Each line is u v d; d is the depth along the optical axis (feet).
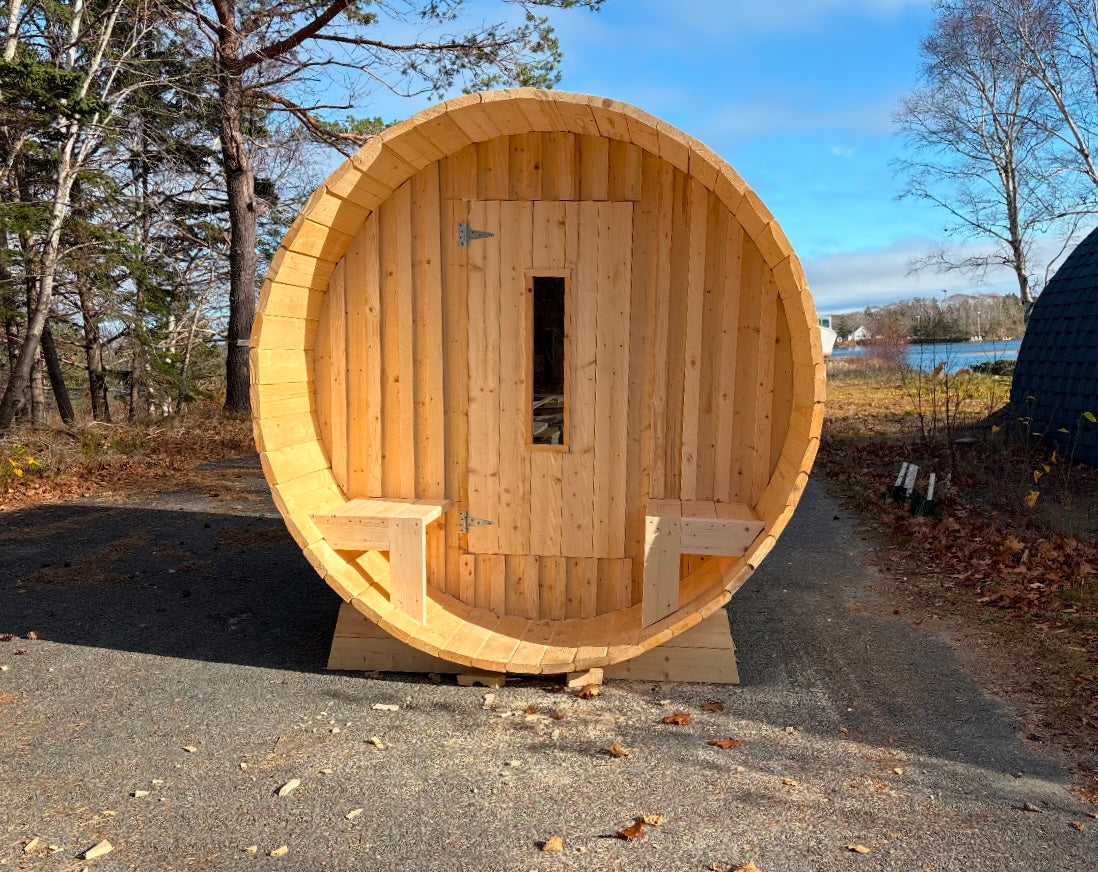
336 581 13.41
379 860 8.54
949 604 17.60
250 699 13.01
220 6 47.29
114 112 45.70
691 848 8.73
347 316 15.29
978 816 9.45
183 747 11.26
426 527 15.70
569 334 14.83
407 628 13.52
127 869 8.40
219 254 67.31
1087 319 30.96
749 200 11.62
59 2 48.52
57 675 13.98
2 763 10.77
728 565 13.89
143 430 44.70
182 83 50.85
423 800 9.78
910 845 8.84
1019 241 77.71
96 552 22.84
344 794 9.93
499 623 15.28
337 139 53.88
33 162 48.73
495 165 14.74
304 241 13.28
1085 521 22.47
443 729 11.87
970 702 12.78
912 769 10.63
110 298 50.83
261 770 10.57
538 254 14.76
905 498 26.81
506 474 15.37
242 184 51.78
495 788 10.08
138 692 13.25
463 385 15.33
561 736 11.62
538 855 8.61
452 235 14.99
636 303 14.60
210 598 18.70
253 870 8.37
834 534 24.64
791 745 11.36
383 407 15.49
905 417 46.34
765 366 14.03
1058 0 68.03
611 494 15.11
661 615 13.62
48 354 58.65
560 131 14.35
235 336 52.85
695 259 14.19
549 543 15.35
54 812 9.54
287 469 13.75
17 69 36.47
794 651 15.28
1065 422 30.91
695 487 14.64
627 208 14.40
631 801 9.76
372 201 14.51
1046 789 10.08
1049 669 13.73
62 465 35.04
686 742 11.44
